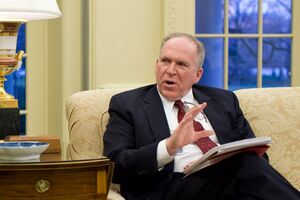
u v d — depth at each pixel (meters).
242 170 2.53
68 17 4.12
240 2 4.66
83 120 3.00
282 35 4.79
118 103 2.91
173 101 2.97
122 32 4.21
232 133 3.01
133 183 2.79
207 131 2.64
